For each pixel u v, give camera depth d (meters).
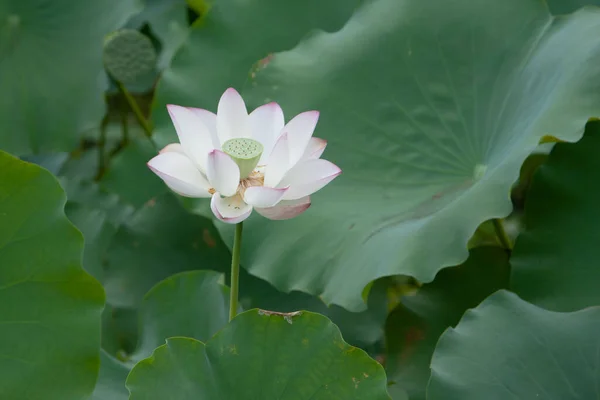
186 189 2.71
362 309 2.90
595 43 2.94
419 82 3.10
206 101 3.27
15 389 2.70
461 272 3.09
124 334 3.12
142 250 3.19
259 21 3.30
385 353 3.06
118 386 2.84
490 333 2.81
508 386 2.77
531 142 2.88
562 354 2.78
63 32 3.39
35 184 2.72
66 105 3.37
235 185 2.70
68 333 2.72
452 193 2.98
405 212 2.99
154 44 4.04
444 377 2.78
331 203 3.03
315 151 2.76
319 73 3.14
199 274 2.96
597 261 2.96
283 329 2.72
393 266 2.88
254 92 3.15
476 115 3.06
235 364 2.71
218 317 2.93
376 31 3.14
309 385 2.71
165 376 2.70
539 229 3.00
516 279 2.99
